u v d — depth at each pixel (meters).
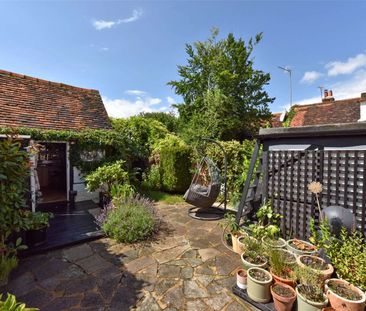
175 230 4.63
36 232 3.70
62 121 7.75
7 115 6.67
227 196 6.93
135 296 2.61
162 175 8.41
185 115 15.60
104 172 6.50
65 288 2.75
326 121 11.41
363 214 3.07
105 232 4.31
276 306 2.32
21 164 3.23
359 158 3.12
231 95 13.96
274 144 4.34
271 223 4.06
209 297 2.61
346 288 2.30
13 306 1.60
